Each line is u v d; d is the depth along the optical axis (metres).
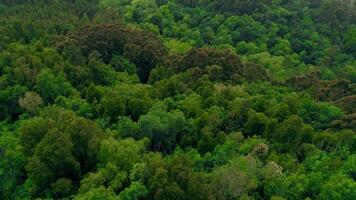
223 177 49.78
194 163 55.84
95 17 121.94
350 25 139.50
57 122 59.94
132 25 122.50
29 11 120.50
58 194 52.97
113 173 52.06
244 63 95.62
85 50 89.56
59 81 72.88
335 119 69.81
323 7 142.88
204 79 78.69
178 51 108.81
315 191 50.56
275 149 58.91
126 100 69.12
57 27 106.88
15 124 67.44
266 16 136.62
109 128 64.44
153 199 48.75
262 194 51.31
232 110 66.56
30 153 57.31
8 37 90.62
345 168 53.22
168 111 68.06
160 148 62.25
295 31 133.75
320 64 121.94
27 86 73.50
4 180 56.72
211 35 126.38
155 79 84.88
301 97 75.50
